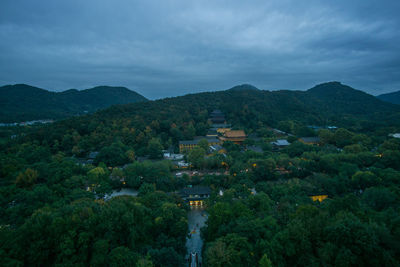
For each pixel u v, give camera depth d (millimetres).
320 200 111688
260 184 117438
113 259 55281
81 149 178250
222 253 52500
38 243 56562
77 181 107250
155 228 73500
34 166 113438
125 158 160250
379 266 47156
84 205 71375
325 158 140875
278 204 91562
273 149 186125
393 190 98062
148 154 175375
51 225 60094
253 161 137000
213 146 189250
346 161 142750
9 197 87000
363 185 114562
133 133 198125
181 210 83000
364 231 50656
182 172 145375
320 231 57406
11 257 54094
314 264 51250
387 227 57219
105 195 112188
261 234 59844
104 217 64625
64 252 56125
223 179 125812
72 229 60344
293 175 133000
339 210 65938
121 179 128375
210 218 72438
